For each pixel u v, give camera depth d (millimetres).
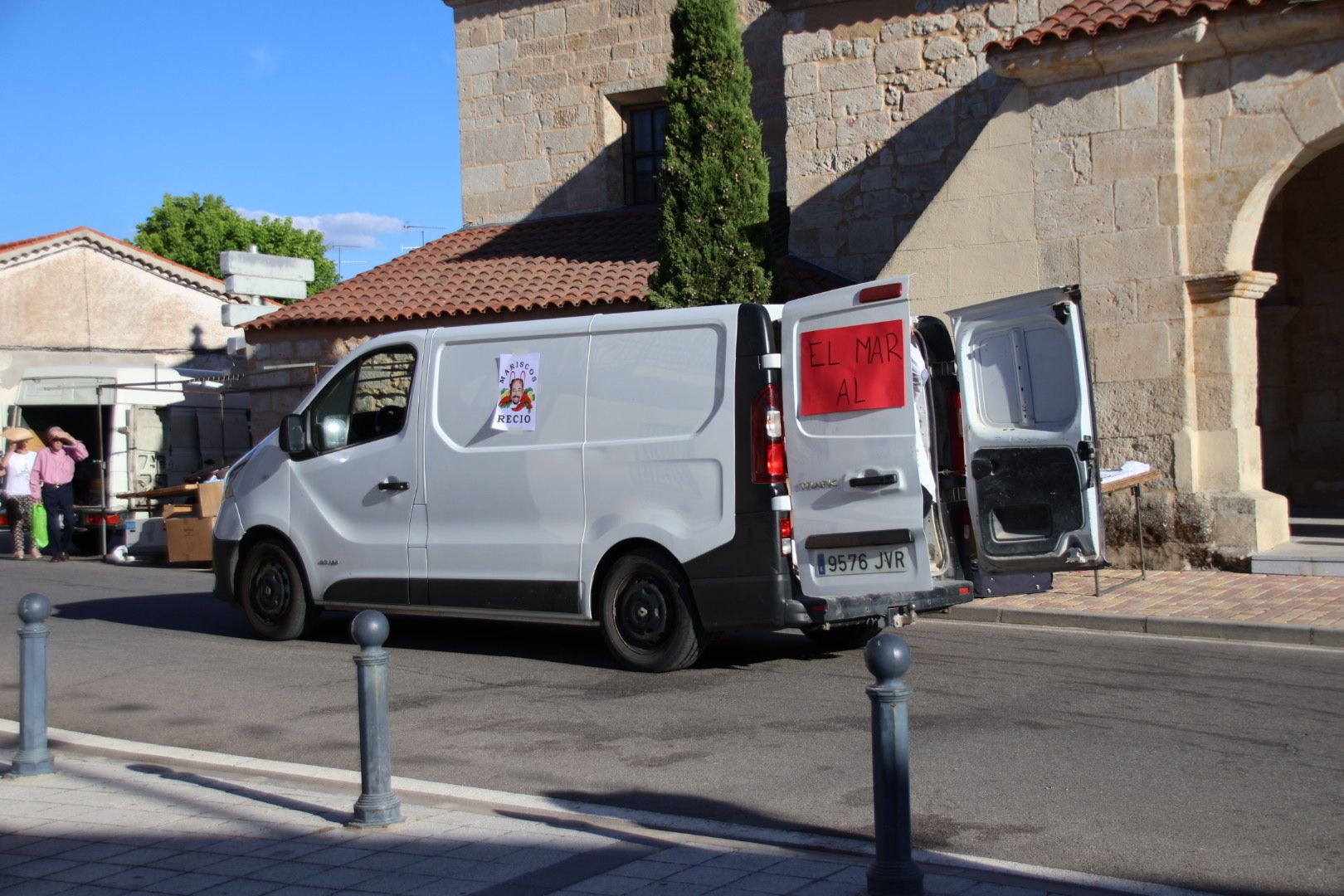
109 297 32844
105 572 16750
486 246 20281
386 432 9688
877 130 16688
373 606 9625
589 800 5762
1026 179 13156
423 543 9320
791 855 4762
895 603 7934
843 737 6668
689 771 6145
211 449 22188
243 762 6477
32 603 6277
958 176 13484
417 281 19219
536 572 8789
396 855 4848
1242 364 12469
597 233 19672
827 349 7797
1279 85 11992
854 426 7664
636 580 8477
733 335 8094
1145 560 12500
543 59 21188
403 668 8977
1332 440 16297
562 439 8727
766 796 5707
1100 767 5977
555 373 8820
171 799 5750
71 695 8391
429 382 9406
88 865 4809
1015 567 8578
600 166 20859
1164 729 6652
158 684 8648
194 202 50750
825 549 7809
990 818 5273
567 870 4613
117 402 20812
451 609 9203
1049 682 7867
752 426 7969
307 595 10070
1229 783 5703
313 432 10000
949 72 16297
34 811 5574
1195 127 12398
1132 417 12641
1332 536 13109
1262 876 4566
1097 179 12789
